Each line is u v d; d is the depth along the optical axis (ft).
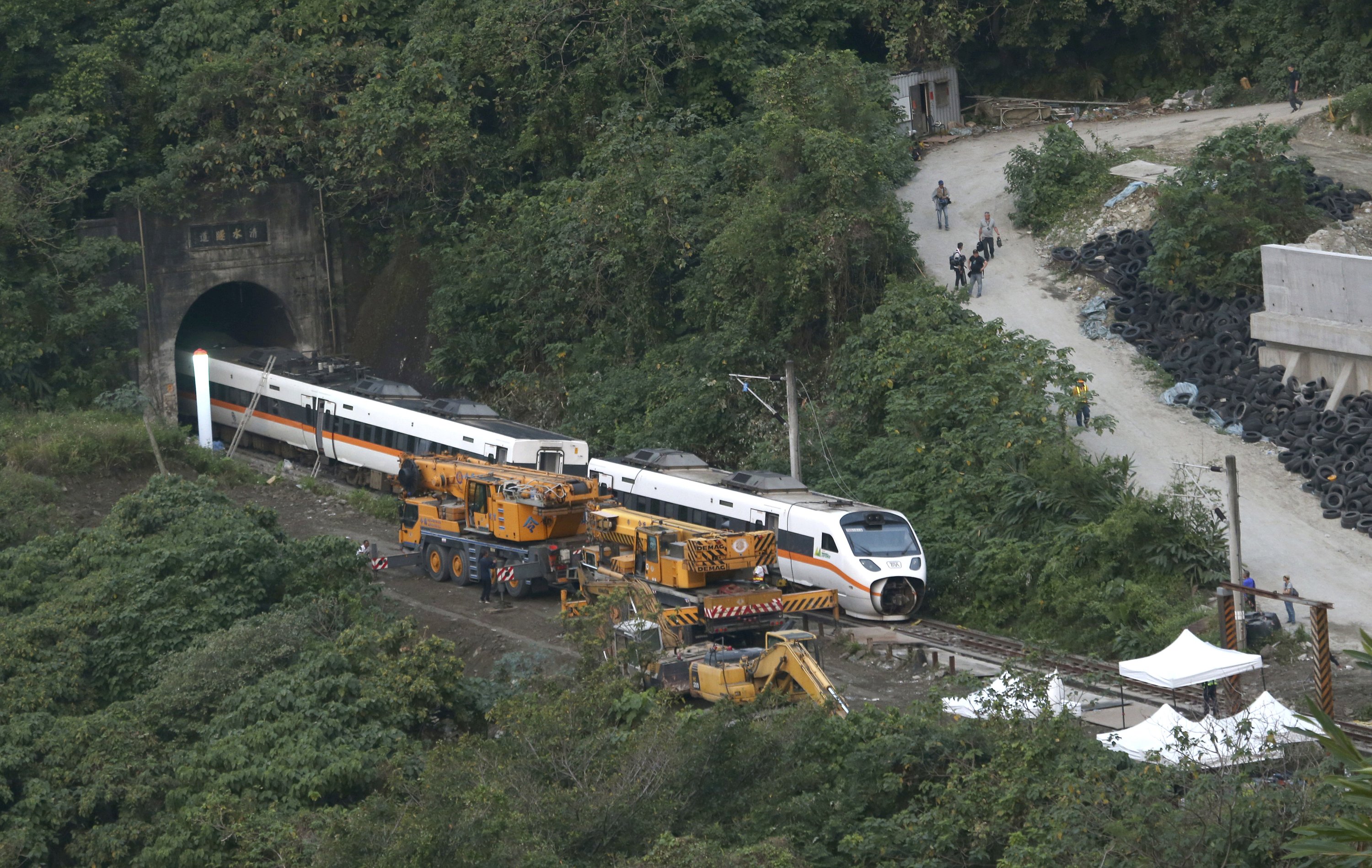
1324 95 581.12
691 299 481.46
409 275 569.64
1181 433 378.73
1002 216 515.09
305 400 488.85
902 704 270.67
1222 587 261.85
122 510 339.36
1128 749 198.49
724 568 304.09
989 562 334.03
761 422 434.71
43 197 504.43
